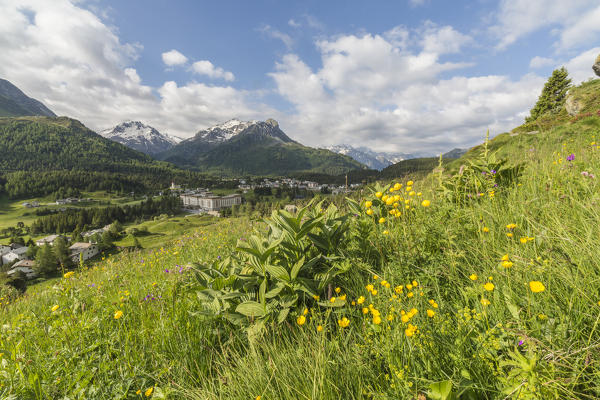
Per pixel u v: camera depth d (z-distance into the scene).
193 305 2.88
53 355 2.17
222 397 1.60
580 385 1.06
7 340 2.53
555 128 11.05
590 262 1.57
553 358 1.10
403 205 3.06
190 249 6.80
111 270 5.28
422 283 2.01
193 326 2.42
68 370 1.99
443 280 2.12
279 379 1.53
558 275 1.56
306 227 2.46
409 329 1.38
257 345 1.91
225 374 1.76
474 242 2.33
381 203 3.27
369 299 2.02
